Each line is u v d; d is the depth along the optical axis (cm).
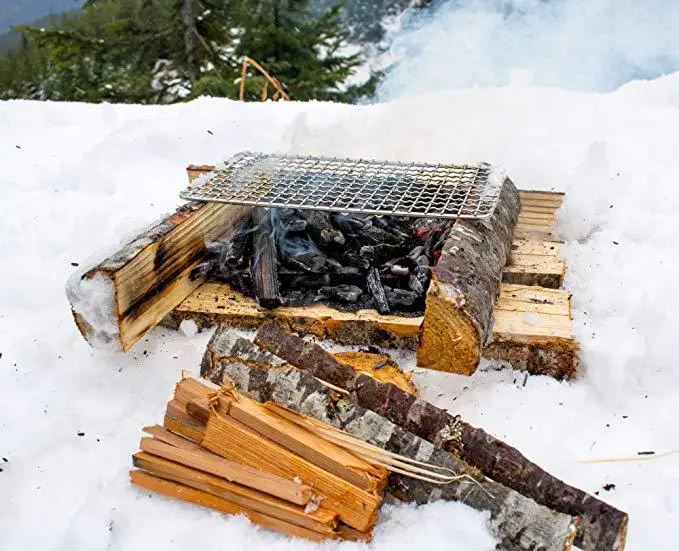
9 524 199
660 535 192
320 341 265
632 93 456
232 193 287
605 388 242
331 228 288
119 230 331
